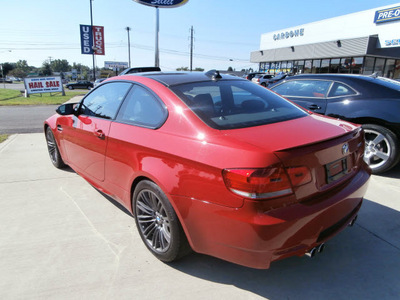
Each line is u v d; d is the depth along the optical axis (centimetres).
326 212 196
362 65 2489
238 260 192
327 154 203
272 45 3638
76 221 310
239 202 178
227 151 188
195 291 215
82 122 338
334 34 2794
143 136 245
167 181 215
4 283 221
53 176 438
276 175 175
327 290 216
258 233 175
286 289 217
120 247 267
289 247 185
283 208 180
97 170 318
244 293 213
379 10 2384
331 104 461
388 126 409
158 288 218
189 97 244
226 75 313
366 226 298
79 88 4400
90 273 233
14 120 996
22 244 269
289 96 530
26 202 352
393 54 2578
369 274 232
